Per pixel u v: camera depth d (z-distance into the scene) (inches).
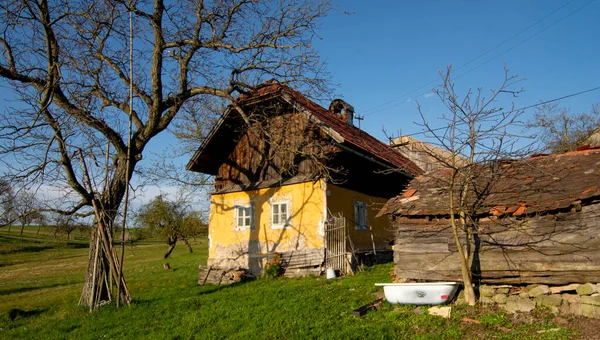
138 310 425.1
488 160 338.6
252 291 484.1
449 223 378.9
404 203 412.2
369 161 703.1
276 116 680.4
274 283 548.1
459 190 371.6
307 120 642.2
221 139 731.4
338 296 413.4
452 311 328.5
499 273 344.5
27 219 478.3
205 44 549.3
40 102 475.2
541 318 301.9
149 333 353.7
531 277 331.6
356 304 378.3
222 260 695.1
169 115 546.9
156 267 1067.3
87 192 480.1
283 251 631.2
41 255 1573.6
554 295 317.1
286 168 650.8
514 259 340.5
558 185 351.9
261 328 335.0
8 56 489.1
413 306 351.6
